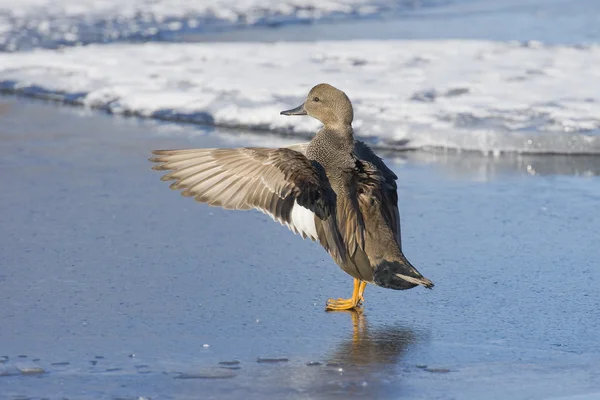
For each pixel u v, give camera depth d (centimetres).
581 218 1339
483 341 927
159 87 2092
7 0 3206
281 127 1817
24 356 872
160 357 877
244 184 873
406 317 990
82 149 1681
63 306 998
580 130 1748
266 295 1044
